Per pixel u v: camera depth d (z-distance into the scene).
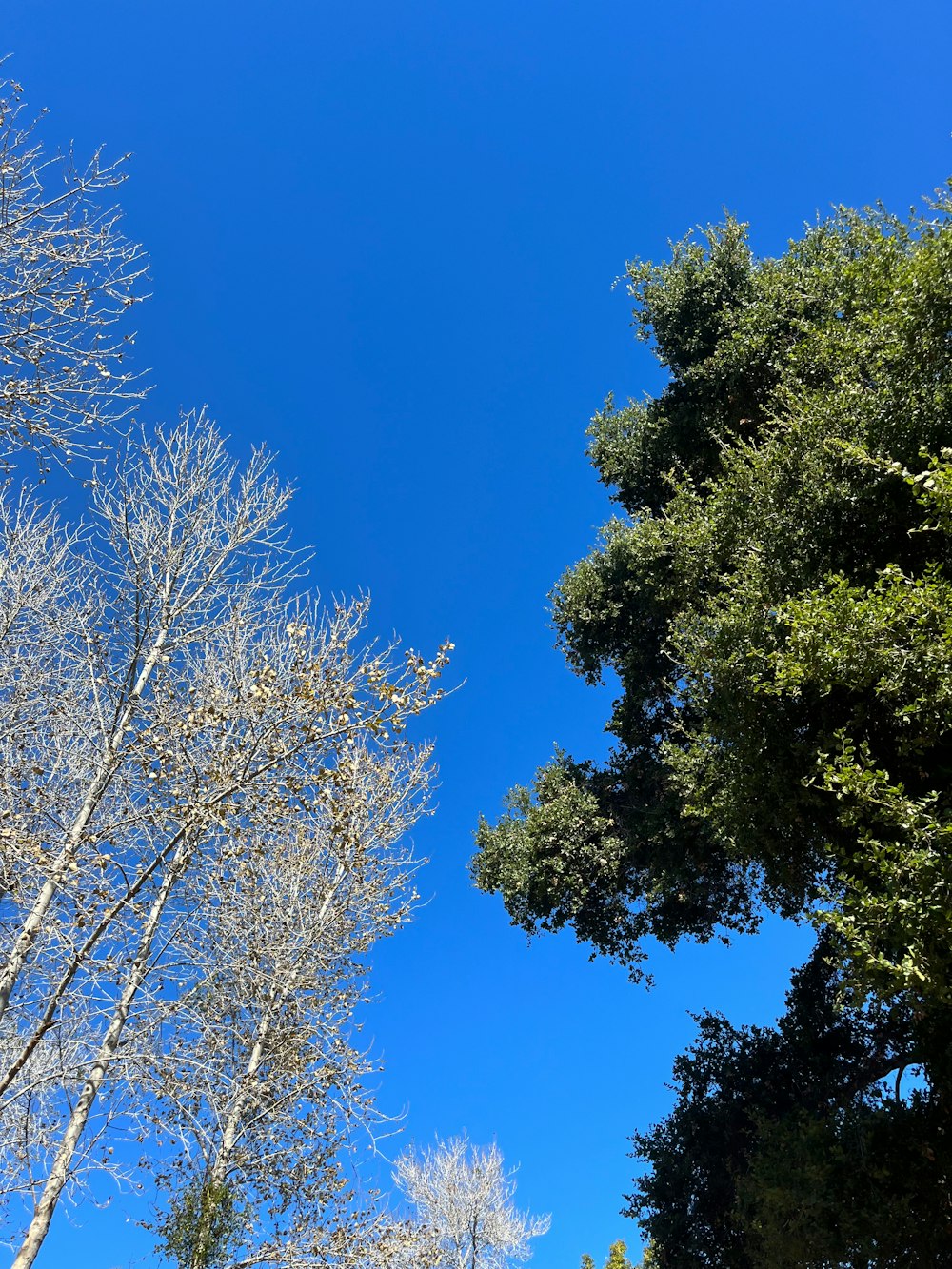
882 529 8.06
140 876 5.85
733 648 8.38
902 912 5.51
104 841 6.00
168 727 6.24
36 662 6.75
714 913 14.26
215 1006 8.70
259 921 9.08
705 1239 12.73
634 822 14.10
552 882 14.05
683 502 12.19
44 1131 5.69
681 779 10.56
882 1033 12.15
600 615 15.27
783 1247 9.57
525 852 14.52
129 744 6.03
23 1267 5.30
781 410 12.27
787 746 8.18
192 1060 6.31
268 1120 8.73
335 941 9.83
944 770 6.60
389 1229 8.73
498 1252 18.17
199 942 7.93
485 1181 19.12
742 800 8.57
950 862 5.31
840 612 6.39
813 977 13.78
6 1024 5.85
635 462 15.79
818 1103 12.47
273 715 6.23
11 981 5.39
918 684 6.09
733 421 13.72
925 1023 8.33
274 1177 8.67
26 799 5.91
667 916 14.24
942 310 7.47
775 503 8.90
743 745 8.33
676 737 13.95
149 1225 7.96
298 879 9.59
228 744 6.38
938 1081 8.45
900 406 7.68
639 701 14.66
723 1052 14.28
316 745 6.30
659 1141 14.05
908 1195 8.87
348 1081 9.04
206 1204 7.91
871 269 9.43
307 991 9.47
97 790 6.16
